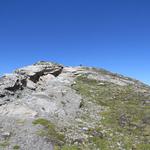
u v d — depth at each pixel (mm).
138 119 44562
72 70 73812
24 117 39188
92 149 33875
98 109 47906
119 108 49500
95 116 44562
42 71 63000
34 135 33969
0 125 37031
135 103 52906
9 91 47719
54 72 67562
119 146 35406
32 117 39250
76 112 44469
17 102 44312
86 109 46781
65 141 34406
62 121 39781
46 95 47656
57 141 33688
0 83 49219
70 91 51906
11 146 32156
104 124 41938
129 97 56469
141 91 62969
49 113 41500
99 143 35375
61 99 47281
